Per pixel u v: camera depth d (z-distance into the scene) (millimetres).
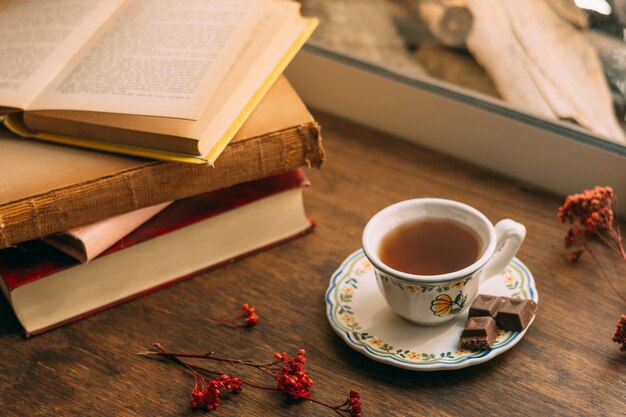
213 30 861
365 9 1030
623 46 870
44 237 849
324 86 1078
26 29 930
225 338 843
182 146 819
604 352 803
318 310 861
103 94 829
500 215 936
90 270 853
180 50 851
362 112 1062
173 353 827
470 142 991
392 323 824
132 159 838
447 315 801
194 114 786
